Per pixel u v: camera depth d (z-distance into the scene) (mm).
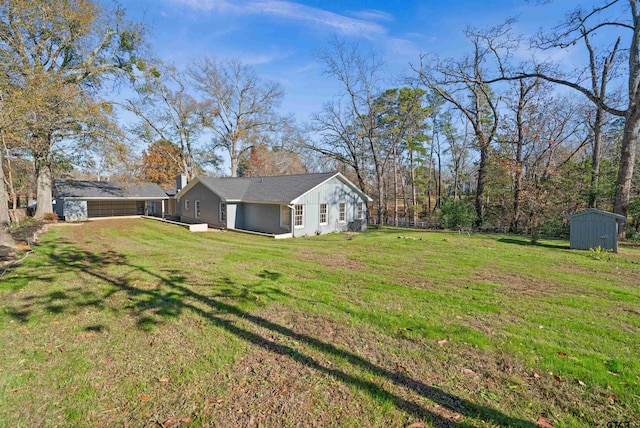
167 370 3189
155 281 6441
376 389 2875
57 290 5797
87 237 13922
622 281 6555
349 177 36375
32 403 2684
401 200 40875
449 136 31688
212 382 2992
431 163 33750
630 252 10102
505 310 4820
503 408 2619
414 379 3033
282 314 4668
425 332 4016
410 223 26172
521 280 6621
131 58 20109
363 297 5449
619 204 12945
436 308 4898
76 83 17047
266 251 10406
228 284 6238
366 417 2523
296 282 6418
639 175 17328
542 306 5004
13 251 9445
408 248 10953
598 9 12508
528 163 18000
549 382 2967
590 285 6230
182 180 25781
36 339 3855
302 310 4824
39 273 7062
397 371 3166
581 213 10625
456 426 2416
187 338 3898
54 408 2627
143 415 2551
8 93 10469
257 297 5438
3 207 10047
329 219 17469
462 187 33969
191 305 5039
